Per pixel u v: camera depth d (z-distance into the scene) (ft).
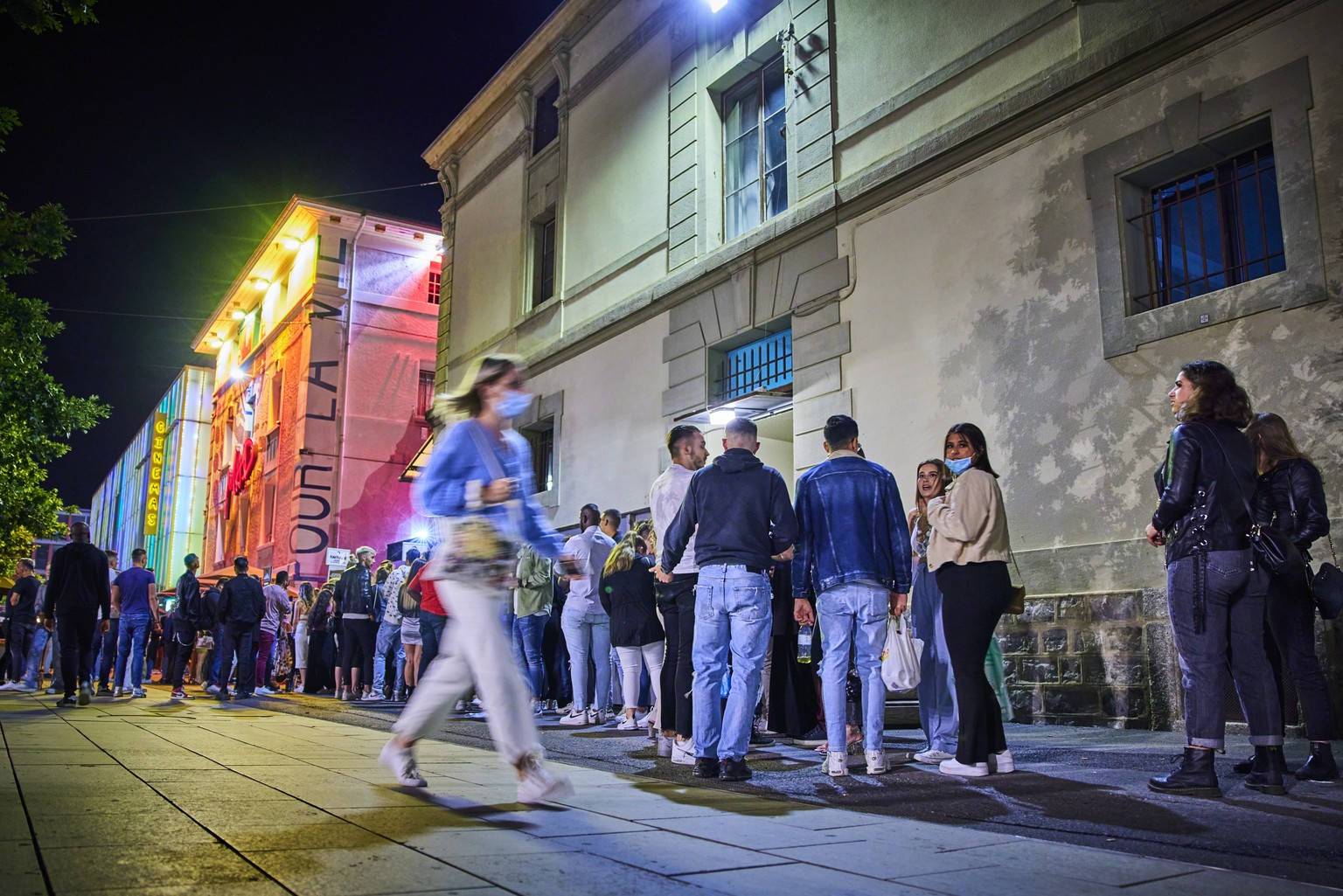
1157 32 26.02
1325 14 22.89
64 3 40.75
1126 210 26.73
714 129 43.55
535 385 53.42
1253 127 24.23
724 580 14.82
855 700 18.39
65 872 6.97
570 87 53.57
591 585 25.12
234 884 6.83
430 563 11.71
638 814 10.64
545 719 27.27
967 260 30.63
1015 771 15.31
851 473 15.56
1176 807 11.84
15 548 62.13
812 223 36.55
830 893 7.24
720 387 41.70
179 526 124.98
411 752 11.91
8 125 45.96
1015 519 27.76
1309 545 14.48
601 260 49.34
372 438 82.79
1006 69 30.66
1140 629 23.76
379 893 6.71
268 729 21.25
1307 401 21.97
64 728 19.54
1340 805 11.90
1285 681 20.43
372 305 85.10
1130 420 25.34
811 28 38.45
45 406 58.34
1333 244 22.00
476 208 62.90
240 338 107.86
